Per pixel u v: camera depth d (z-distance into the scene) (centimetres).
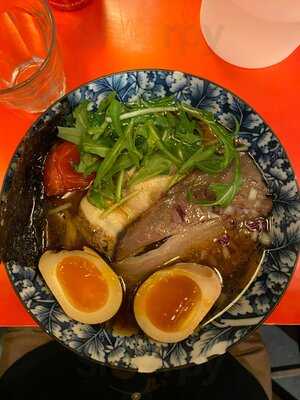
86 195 21
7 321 21
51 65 20
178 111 21
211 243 21
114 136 21
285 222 20
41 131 20
